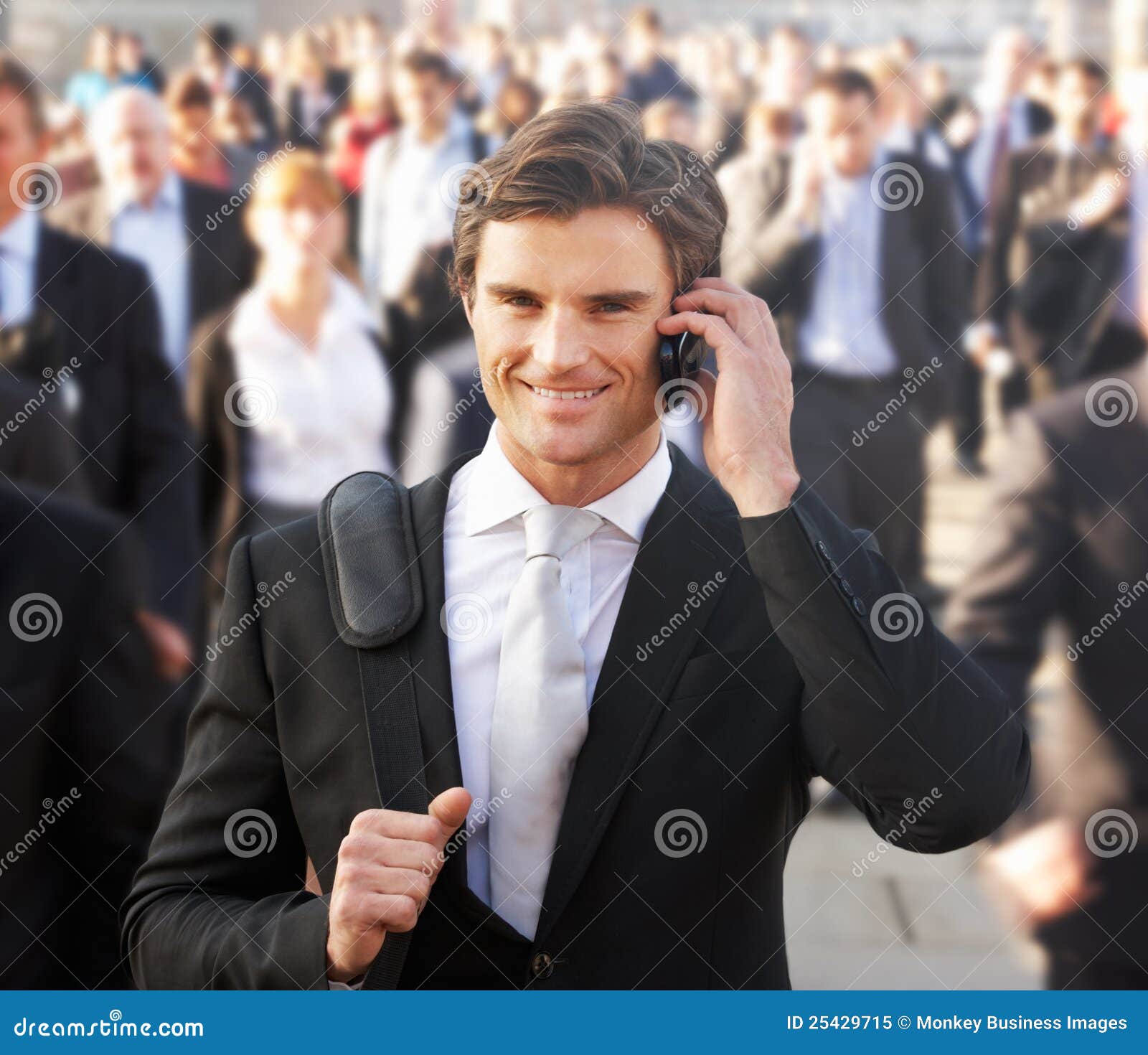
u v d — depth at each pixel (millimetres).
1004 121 3570
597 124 1295
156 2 3576
